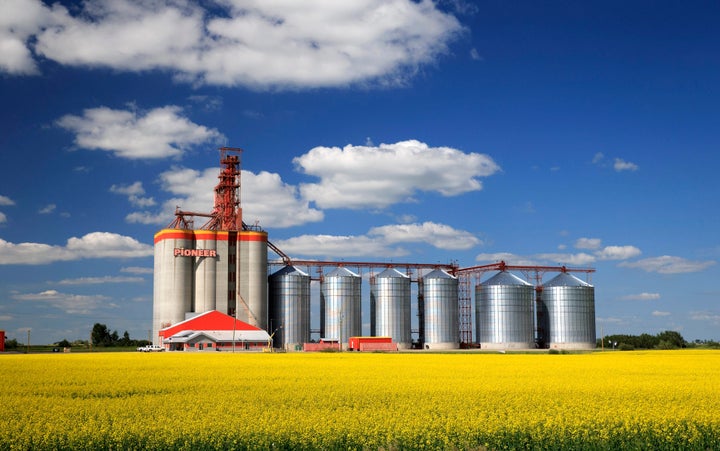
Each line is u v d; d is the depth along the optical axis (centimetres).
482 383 4441
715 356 8875
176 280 15312
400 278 17388
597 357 8625
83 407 3359
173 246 15400
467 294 18550
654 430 2662
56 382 4681
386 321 17212
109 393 4091
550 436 2614
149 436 2622
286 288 16412
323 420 2839
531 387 4150
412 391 3947
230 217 16300
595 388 4078
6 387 4347
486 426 2725
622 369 5909
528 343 17625
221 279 15675
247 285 15812
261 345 14662
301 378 4884
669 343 18512
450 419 2883
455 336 17575
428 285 17650
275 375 5172
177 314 15238
